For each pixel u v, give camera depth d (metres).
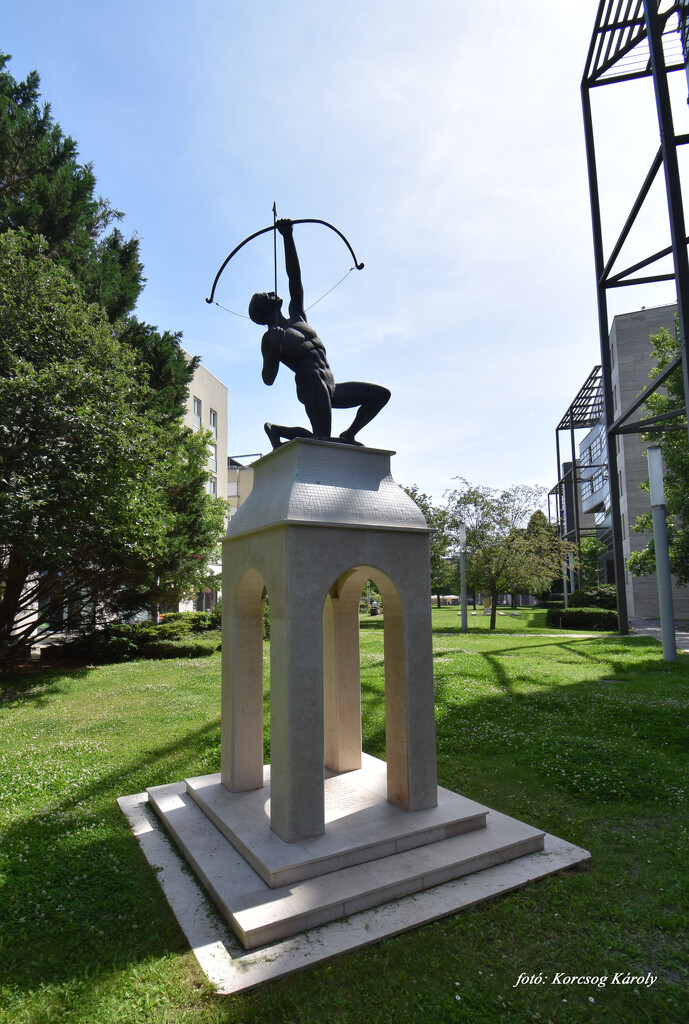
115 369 14.21
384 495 4.88
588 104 16.70
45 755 7.11
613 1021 2.81
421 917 3.53
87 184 17.30
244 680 5.29
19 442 11.77
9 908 3.78
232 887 3.71
